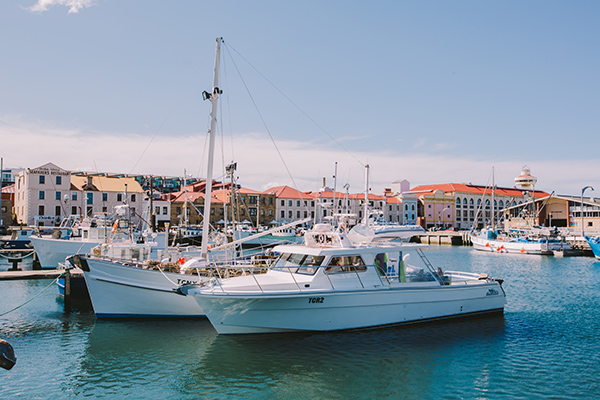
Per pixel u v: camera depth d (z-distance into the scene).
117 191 74.88
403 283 17.27
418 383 12.38
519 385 12.29
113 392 11.86
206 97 18.92
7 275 24.47
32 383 12.40
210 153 19.03
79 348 15.21
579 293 26.94
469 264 46.41
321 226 17.69
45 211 68.94
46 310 21.12
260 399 11.44
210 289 14.90
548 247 58.84
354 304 15.93
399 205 105.81
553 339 16.33
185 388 12.08
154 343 15.61
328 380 12.50
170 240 46.09
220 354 14.25
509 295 26.20
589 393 11.80
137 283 18.02
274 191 95.88
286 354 14.26
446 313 17.94
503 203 118.06
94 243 31.84
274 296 14.61
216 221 83.69
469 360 14.09
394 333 16.36
